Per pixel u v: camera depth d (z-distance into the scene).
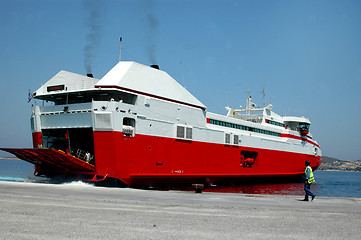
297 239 7.89
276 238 7.91
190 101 32.41
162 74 30.72
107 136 24.50
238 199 15.82
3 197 12.84
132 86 26.66
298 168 49.94
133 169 25.83
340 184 62.91
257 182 43.41
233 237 7.82
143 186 27.64
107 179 25.05
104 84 25.58
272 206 13.43
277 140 46.44
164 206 12.09
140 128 26.50
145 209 11.19
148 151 27.16
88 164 25.66
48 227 8.08
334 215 11.48
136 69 27.94
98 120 24.42
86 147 30.02
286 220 10.20
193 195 17.30
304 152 51.66
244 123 40.84
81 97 29.00
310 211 12.24
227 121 38.12
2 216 9.16
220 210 11.57
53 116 27.64
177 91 31.34
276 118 49.06
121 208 11.20
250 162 39.91
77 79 29.97
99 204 11.94
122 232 7.84
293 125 52.41
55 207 10.89
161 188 29.56
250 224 9.37
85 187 20.56
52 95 28.69
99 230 7.94
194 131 31.91
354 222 10.25
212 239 7.57
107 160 24.77
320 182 71.31
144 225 8.66
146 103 27.28
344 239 8.05
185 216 10.14
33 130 29.31
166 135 28.91
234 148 37.38
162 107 28.86
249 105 50.97
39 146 28.48
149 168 27.22
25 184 20.88
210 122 35.78
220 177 35.53
